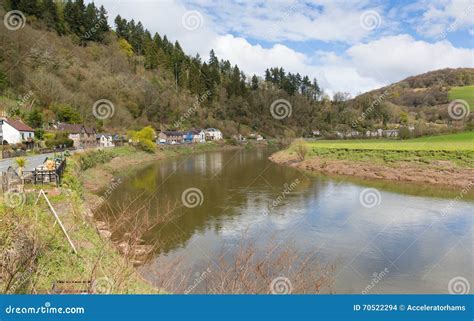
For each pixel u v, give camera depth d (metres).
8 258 8.30
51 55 84.19
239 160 59.78
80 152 41.78
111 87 93.88
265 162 56.38
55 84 76.44
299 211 24.52
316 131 105.88
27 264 8.79
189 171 45.72
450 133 72.19
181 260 13.84
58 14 101.56
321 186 34.97
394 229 20.56
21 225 9.93
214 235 18.89
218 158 64.25
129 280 9.20
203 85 125.12
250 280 8.48
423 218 22.86
